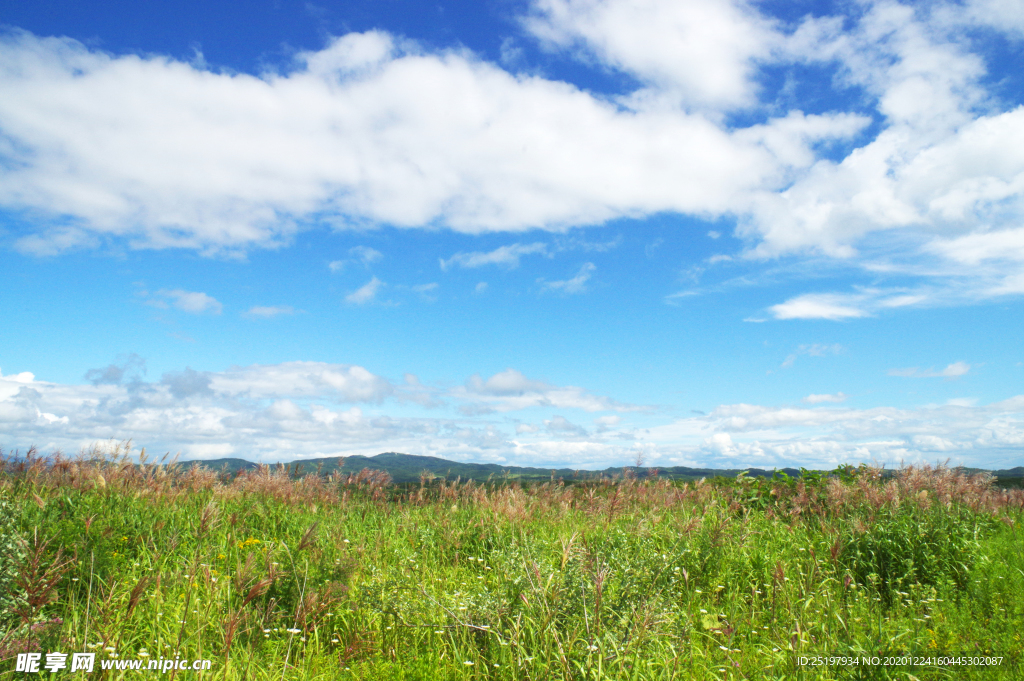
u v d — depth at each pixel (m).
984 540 6.95
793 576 6.05
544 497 10.15
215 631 4.29
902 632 4.48
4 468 8.62
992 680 3.99
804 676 4.09
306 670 3.97
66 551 5.33
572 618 4.31
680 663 4.11
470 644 4.36
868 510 8.16
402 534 8.21
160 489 8.75
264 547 5.91
